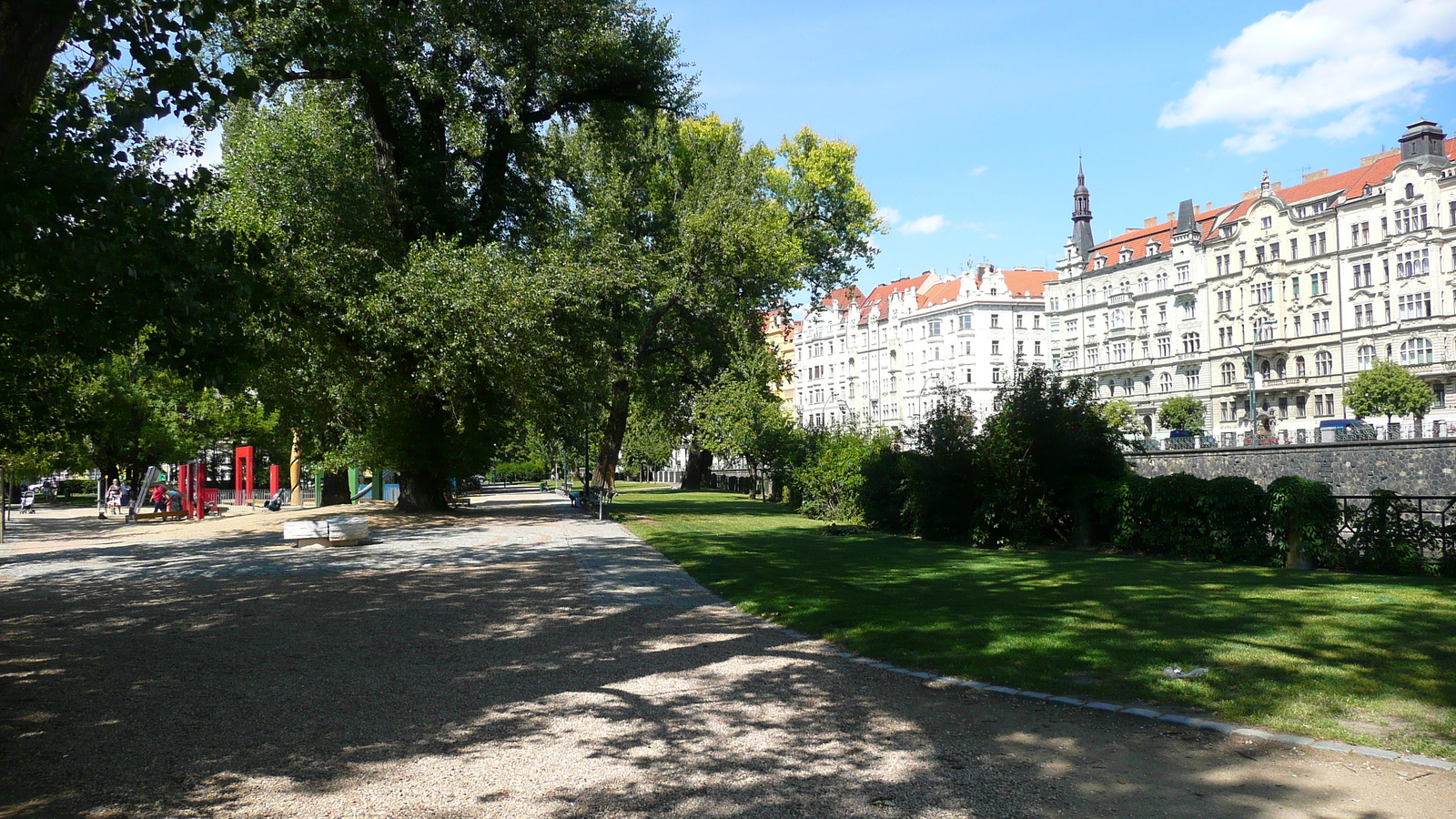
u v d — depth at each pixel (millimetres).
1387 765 5051
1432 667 7051
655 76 25969
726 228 31828
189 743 5750
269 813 4617
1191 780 4914
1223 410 79500
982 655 7887
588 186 29875
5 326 8211
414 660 8172
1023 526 18547
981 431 19797
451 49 22000
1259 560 15023
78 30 7895
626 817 4535
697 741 5762
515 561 16219
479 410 25953
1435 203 64938
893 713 6301
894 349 108188
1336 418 70438
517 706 6605
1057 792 4785
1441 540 13344
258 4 9930
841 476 27422
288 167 21172
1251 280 77188
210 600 11938
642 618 10359
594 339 25906
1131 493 17234
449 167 24281
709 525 25219
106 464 42312
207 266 8086
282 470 52125
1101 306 92000
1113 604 10531
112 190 7504
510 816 4559
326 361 21766
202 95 8438
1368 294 68875
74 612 10984
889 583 12781
